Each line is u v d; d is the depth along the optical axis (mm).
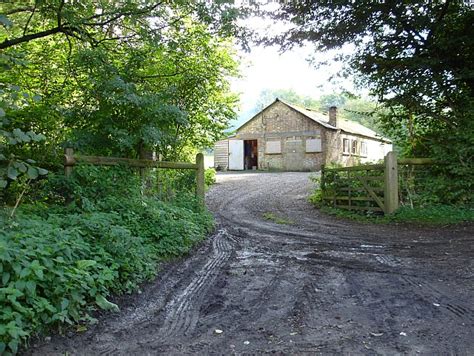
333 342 3502
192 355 3283
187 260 6426
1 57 4984
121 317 4039
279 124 31469
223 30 8547
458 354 3258
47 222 4879
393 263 6219
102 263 4578
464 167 10180
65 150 6652
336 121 30719
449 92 11414
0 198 5582
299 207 13664
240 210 12898
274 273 5742
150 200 7434
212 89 10461
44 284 3613
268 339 3580
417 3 11250
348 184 12242
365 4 11531
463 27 11391
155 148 8203
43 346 3293
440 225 9422
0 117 4367
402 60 11961
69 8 7445
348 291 4902
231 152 33781
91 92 7480
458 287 4953
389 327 3809
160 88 8750
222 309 4332
